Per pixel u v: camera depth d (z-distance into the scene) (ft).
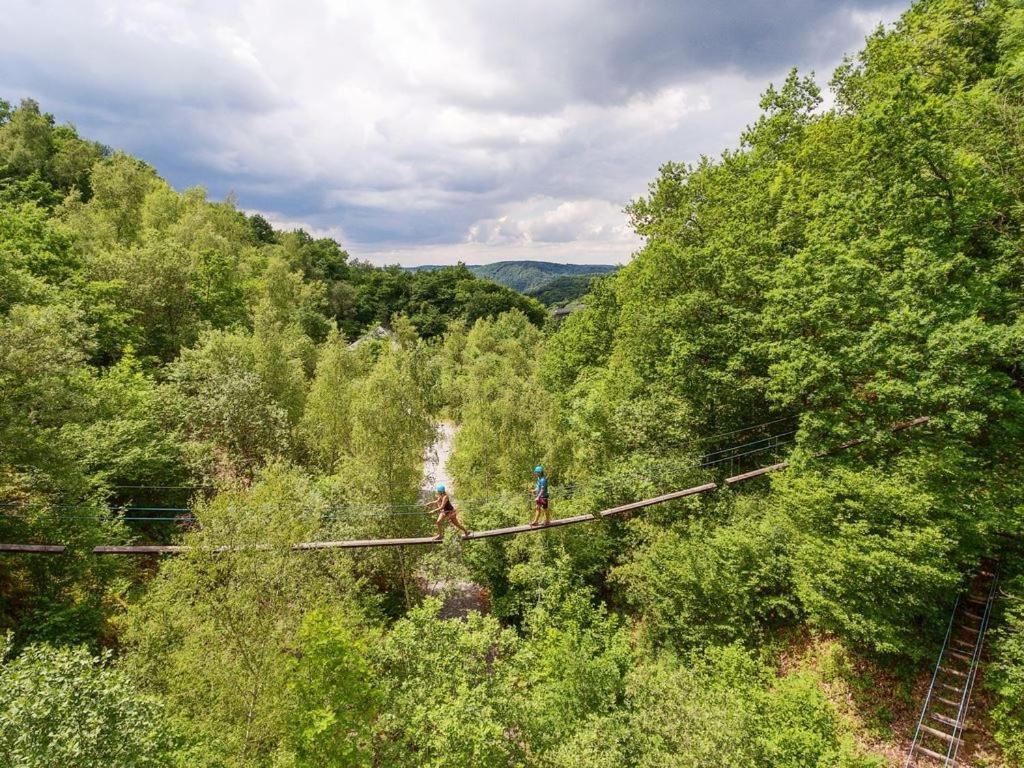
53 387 51.06
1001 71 61.31
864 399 56.29
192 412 79.61
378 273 454.40
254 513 46.70
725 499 72.02
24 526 52.31
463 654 42.22
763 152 92.07
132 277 105.19
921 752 44.42
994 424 49.90
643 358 91.15
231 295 138.00
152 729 28.81
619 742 39.22
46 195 168.96
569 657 51.19
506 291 467.11
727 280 77.71
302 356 129.49
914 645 48.34
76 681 26.17
